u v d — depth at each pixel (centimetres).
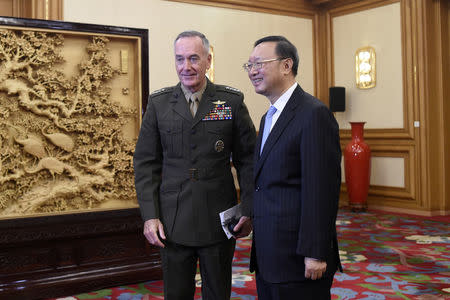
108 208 335
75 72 325
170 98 210
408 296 311
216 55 656
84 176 326
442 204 627
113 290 330
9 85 302
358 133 652
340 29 728
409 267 381
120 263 343
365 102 695
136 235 351
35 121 312
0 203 303
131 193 342
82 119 326
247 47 685
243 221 202
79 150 323
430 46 623
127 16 584
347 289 327
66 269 326
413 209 637
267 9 702
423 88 622
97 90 330
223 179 208
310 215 154
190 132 204
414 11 629
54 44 318
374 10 678
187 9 630
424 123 622
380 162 677
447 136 630
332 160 158
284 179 164
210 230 201
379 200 680
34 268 316
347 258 412
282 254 162
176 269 205
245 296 314
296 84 172
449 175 630
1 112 301
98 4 563
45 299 313
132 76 344
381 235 505
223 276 206
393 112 657
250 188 206
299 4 733
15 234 304
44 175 317
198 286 336
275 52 167
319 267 155
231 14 670
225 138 208
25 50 306
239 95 215
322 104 162
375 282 343
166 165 209
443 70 629
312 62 752
